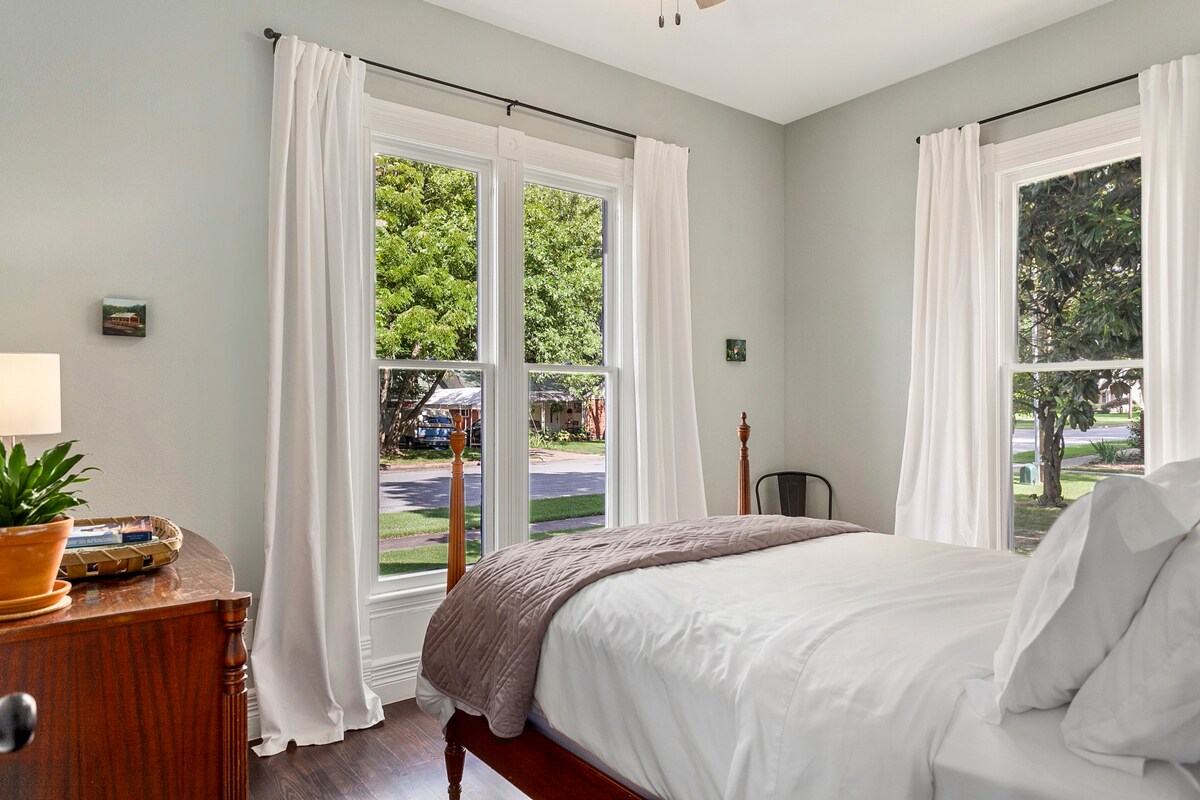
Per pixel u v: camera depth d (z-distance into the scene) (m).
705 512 3.88
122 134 2.50
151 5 2.56
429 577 3.22
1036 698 1.11
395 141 3.12
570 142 3.63
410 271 3.18
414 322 3.19
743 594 1.71
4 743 0.70
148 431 2.54
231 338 2.71
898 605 1.57
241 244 2.73
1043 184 3.44
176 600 1.29
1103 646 1.04
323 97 2.81
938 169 3.66
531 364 3.54
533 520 3.55
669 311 3.83
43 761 1.15
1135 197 3.14
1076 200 3.33
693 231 4.12
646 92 3.92
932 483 3.63
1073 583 1.03
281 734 2.60
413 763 2.50
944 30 3.41
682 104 4.07
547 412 3.61
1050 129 3.36
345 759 2.52
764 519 2.63
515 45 3.44
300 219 2.72
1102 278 3.24
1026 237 3.50
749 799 1.28
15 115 2.32
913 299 3.80
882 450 4.04
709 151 4.19
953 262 3.57
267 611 2.64
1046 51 3.38
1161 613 0.98
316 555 2.70
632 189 3.84
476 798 2.27
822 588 1.74
